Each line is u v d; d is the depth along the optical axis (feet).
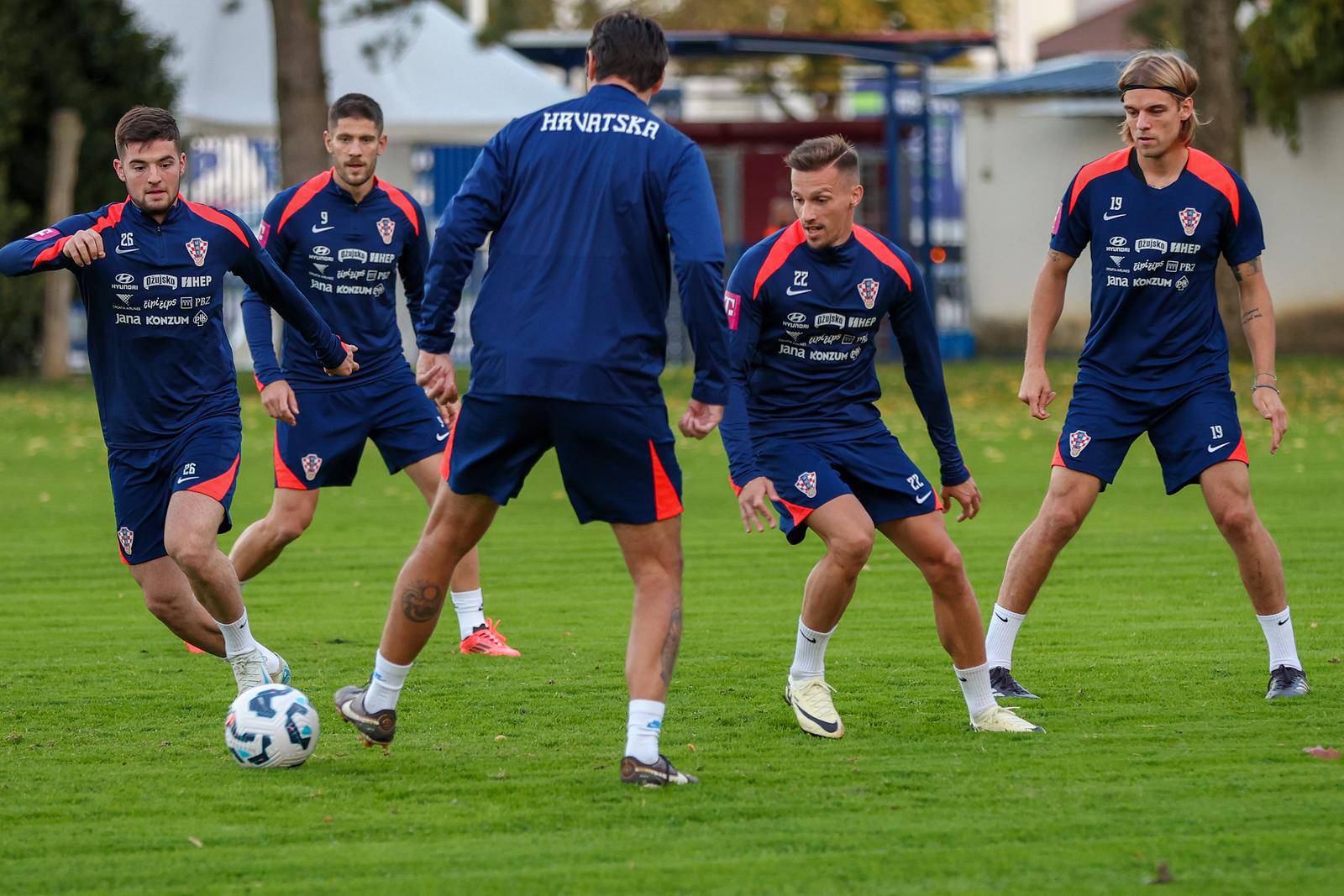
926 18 519.60
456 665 72.02
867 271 57.57
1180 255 63.16
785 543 112.06
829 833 44.78
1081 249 66.03
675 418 203.62
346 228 78.23
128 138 58.54
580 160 49.32
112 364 60.44
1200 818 45.83
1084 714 60.70
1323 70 286.46
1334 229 297.53
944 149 344.49
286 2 248.73
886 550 108.68
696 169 48.85
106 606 88.69
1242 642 75.31
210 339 61.26
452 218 49.65
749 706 62.85
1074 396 65.67
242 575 79.97
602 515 50.78
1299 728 57.52
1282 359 285.43
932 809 47.19
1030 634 77.82
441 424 81.15
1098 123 302.25
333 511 129.80
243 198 306.76
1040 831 44.70
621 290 49.06
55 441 184.14
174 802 48.88
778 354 58.90
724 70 405.80
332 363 64.80
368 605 88.58
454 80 307.37
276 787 50.62
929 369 58.70
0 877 41.63
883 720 60.08
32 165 274.36
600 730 58.90
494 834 45.16
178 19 303.48
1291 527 112.06
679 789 49.75
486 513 51.57
